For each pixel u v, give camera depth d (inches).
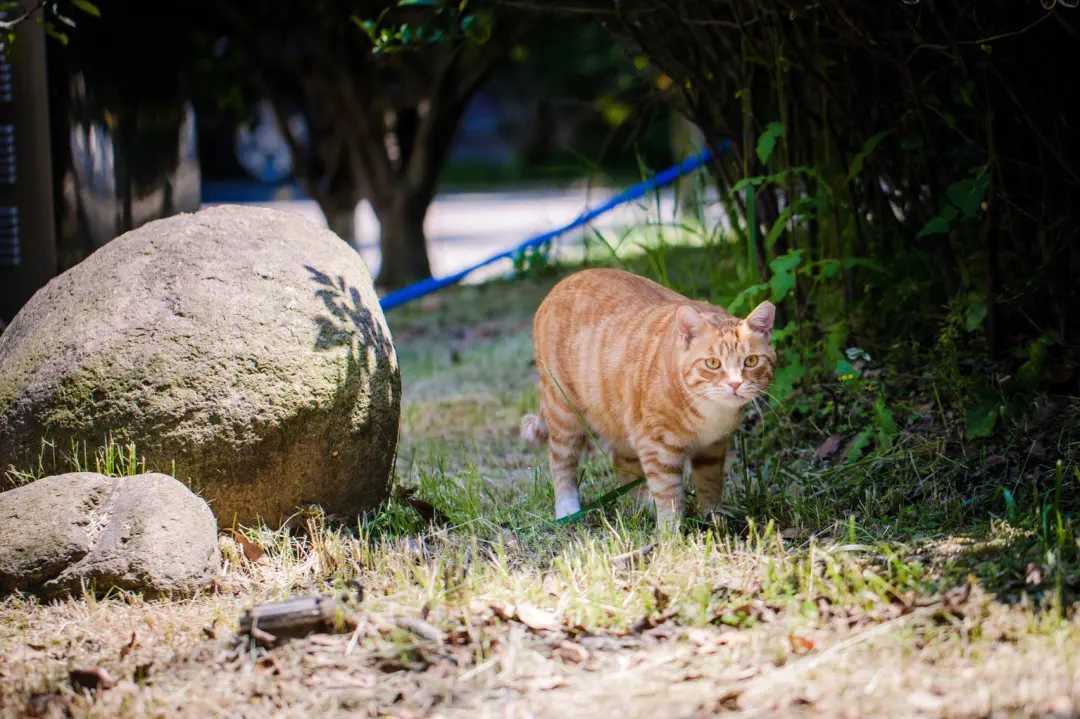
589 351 249.4
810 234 305.4
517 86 1298.0
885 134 273.4
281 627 184.1
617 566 208.1
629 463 260.2
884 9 274.5
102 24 344.5
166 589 201.8
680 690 161.8
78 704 167.0
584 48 954.7
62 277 242.8
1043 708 145.4
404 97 610.5
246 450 220.4
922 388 273.3
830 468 257.6
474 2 335.0
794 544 217.9
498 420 340.5
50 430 218.2
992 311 265.1
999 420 251.0
